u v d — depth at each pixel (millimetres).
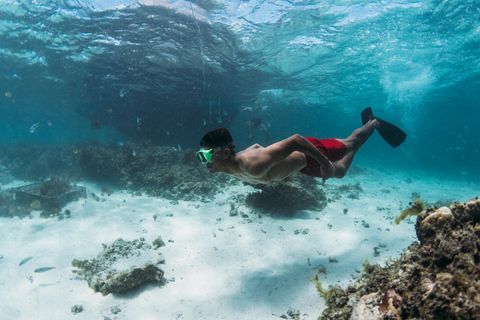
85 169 16312
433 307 1924
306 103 35469
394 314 2229
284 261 6539
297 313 4594
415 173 33250
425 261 2398
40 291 5359
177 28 14125
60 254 7012
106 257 6312
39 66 22688
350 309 2889
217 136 3148
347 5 12492
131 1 12055
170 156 16844
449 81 27297
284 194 10102
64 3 12539
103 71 21109
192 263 6438
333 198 13305
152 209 10906
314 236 8172
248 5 12180
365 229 8859
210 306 4902
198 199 12555
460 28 15070
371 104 41375
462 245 2166
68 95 33594
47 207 10992
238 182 16031
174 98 27531
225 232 8359
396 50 18297
